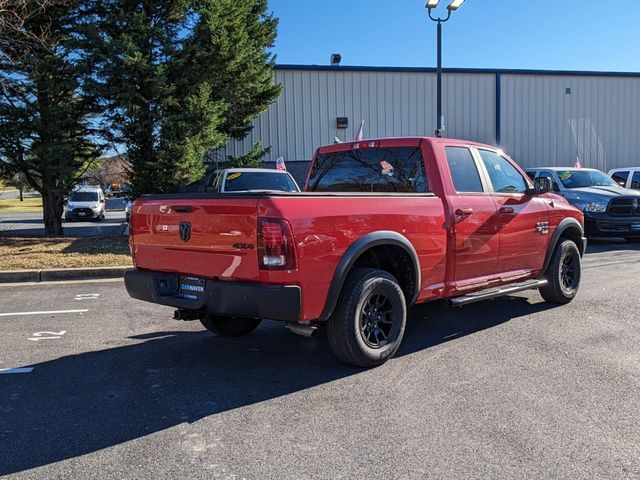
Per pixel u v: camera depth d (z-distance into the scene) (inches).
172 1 533.3
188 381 177.2
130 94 498.6
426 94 909.2
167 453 129.3
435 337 221.6
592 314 253.6
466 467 120.9
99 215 1138.7
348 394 163.8
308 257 162.9
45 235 595.2
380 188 231.3
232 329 228.1
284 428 141.9
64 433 140.3
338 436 136.8
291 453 128.6
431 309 269.3
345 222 172.6
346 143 244.2
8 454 129.3
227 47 542.0
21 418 149.3
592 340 213.0
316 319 169.6
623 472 118.0
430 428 140.2
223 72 571.5
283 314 159.5
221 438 136.7
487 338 218.8
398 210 189.6
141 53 495.8
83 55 518.0
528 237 246.1
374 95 888.9
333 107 876.6
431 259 201.9
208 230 172.1
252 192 163.6
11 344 217.8
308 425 143.3
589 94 989.2
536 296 295.0
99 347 214.4
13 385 173.8
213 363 195.2
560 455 125.6
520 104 954.1
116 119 547.2
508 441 132.6
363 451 129.0
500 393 161.9
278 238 157.2
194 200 175.5
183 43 552.1
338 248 170.2
